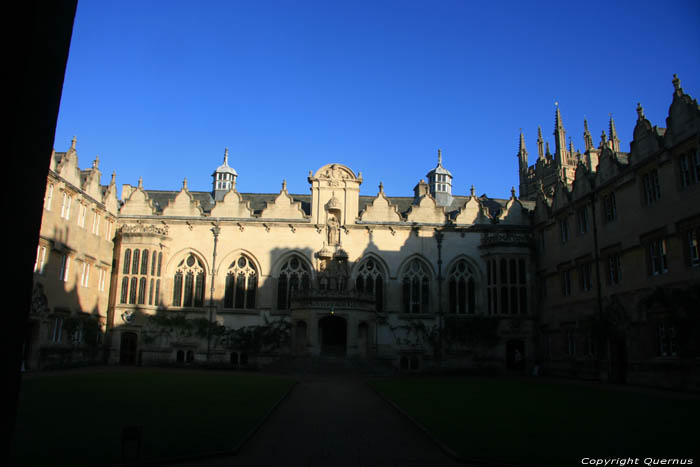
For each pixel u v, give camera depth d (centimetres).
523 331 4384
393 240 4678
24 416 1487
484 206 4856
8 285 548
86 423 1382
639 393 2472
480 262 4656
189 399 1920
